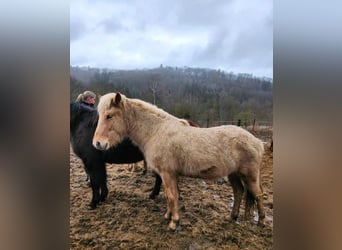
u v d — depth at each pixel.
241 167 1.80
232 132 1.79
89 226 1.92
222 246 1.80
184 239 1.83
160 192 2.35
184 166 1.79
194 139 1.76
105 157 2.15
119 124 1.93
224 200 2.15
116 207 2.11
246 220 1.91
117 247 1.81
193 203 2.11
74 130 2.17
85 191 2.24
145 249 1.80
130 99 1.96
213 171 1.76
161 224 1.94
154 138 1.86
